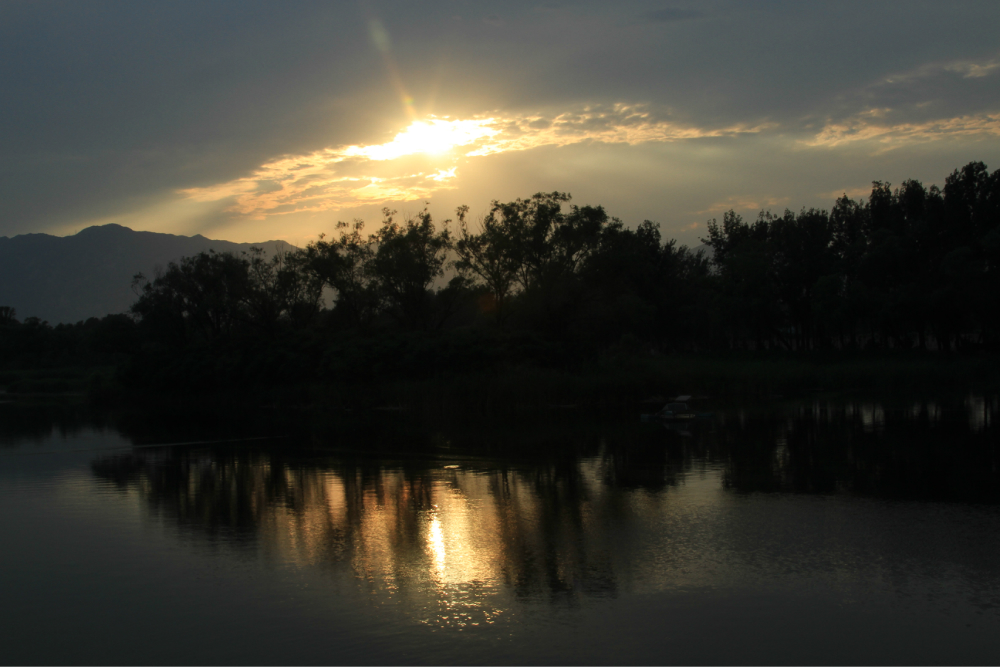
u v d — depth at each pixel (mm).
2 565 12445
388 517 15555
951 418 32469
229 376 53562
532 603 10297
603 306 55812
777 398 46031
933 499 16312
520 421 35906
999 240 63094
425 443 28078
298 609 10242
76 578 11742
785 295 79562
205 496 18250
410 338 48844
